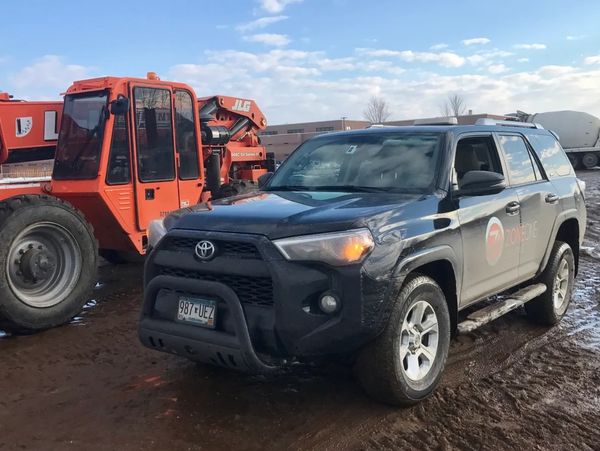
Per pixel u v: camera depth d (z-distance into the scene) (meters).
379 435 3.70
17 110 7.43
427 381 4.09
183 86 8.05
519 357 5.11
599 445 3.61
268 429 3.77
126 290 7.60
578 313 6.51
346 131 5.59
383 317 3.65
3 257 5.55
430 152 4.70
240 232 3.70
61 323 5.98
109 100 6.93
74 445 3.58
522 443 3.62
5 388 4.45
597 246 10.69
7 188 6.68
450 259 4.23
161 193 7.74
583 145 33.97
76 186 6.98
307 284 3.50
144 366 4.88
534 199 5.49
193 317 3.80
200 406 4.11
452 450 3.53
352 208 3.89
